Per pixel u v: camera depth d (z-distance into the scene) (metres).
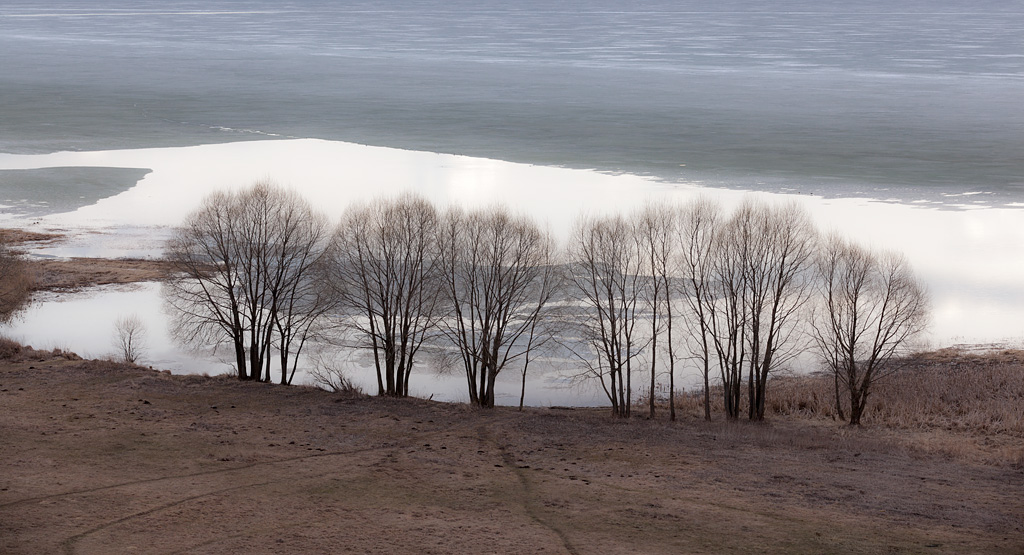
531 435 42.56
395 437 41.16
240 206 70.25
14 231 101.38
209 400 46.84
